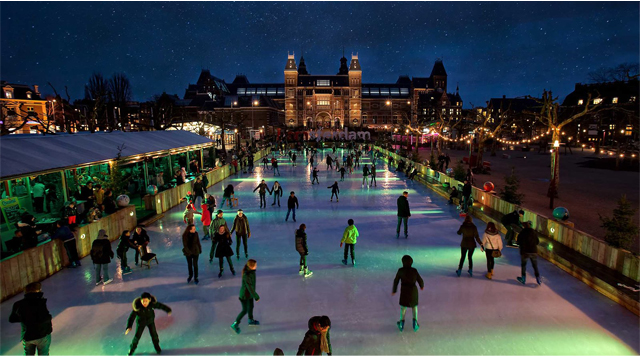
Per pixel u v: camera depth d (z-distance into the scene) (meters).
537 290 9.18
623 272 9.28
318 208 18.98
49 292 9.28
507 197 16.20
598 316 7.94
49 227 13.54
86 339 7.27
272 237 13.88
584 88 63.09
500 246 9.67
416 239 13.57
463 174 23.27
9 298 8.93
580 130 66.19
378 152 52.91
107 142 21.36
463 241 9.91
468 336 7.26
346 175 32.41
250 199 21.53
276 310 8.35
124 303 8.71
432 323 7.73
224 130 55.22
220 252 10.06
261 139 80.31
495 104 86.62
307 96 122.88
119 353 6.84
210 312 8.28
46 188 18.00
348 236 10.87
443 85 135.62
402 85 134.50
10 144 14.95
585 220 15.99
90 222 12.55
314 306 8.52
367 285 9.62
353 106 123.38
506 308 8.31
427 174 29.33
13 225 14.82
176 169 29.31
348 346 6.96
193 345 7.07
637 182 27.20
